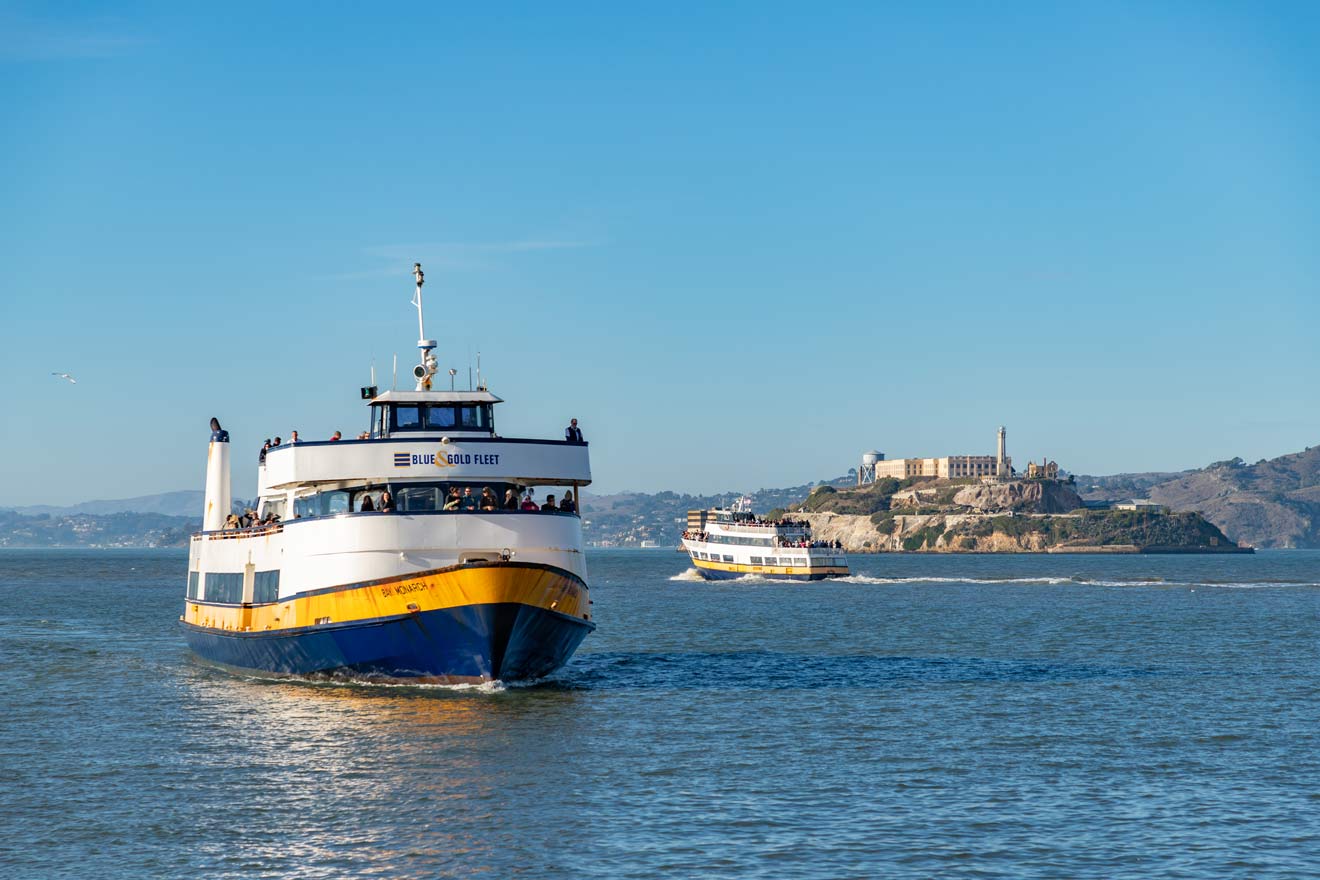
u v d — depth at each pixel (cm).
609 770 4166
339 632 5462
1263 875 3111
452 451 5484
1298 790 3931
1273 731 4928
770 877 3100
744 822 3556
